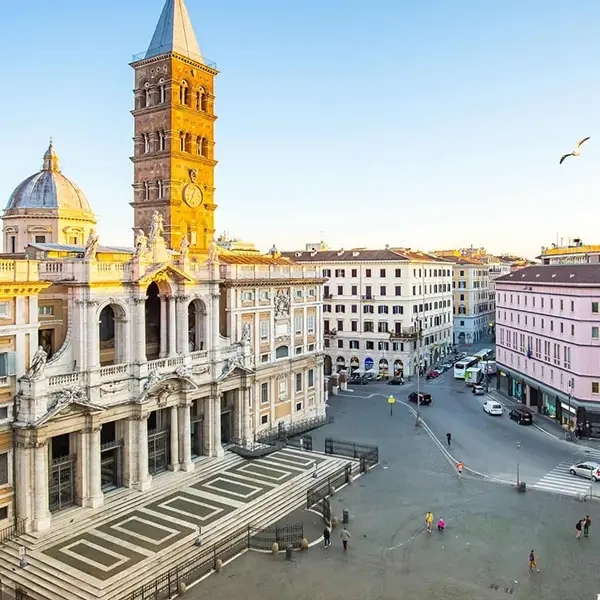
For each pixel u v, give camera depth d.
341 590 39.31
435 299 133.38
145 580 39.72
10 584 39.59
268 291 73.88
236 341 67.94
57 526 46.28
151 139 71.38
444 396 100.56
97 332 51.34
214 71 75.44
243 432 67.81
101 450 51.97
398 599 38.25
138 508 50.91
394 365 116.69
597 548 45.22
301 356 80.00
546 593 38.97
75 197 73.06
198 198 73.56
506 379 102.00
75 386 49.09
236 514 49.69
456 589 39.44
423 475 61.69
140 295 54.38
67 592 38.31
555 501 54.59
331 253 127.75
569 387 77.19
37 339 48.06
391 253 119.19
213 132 76.00
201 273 62.41
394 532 48.06
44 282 47.50
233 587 39.62
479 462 65.81
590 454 68.50
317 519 50.66
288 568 42.22
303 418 80.81
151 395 54.72
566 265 88.38
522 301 92.88
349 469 59.97
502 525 49.38
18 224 70.75
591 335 73.94
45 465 46.22
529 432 77.81
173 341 58.91
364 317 119.50
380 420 84.44
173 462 58.12
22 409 45.50
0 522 44.75
